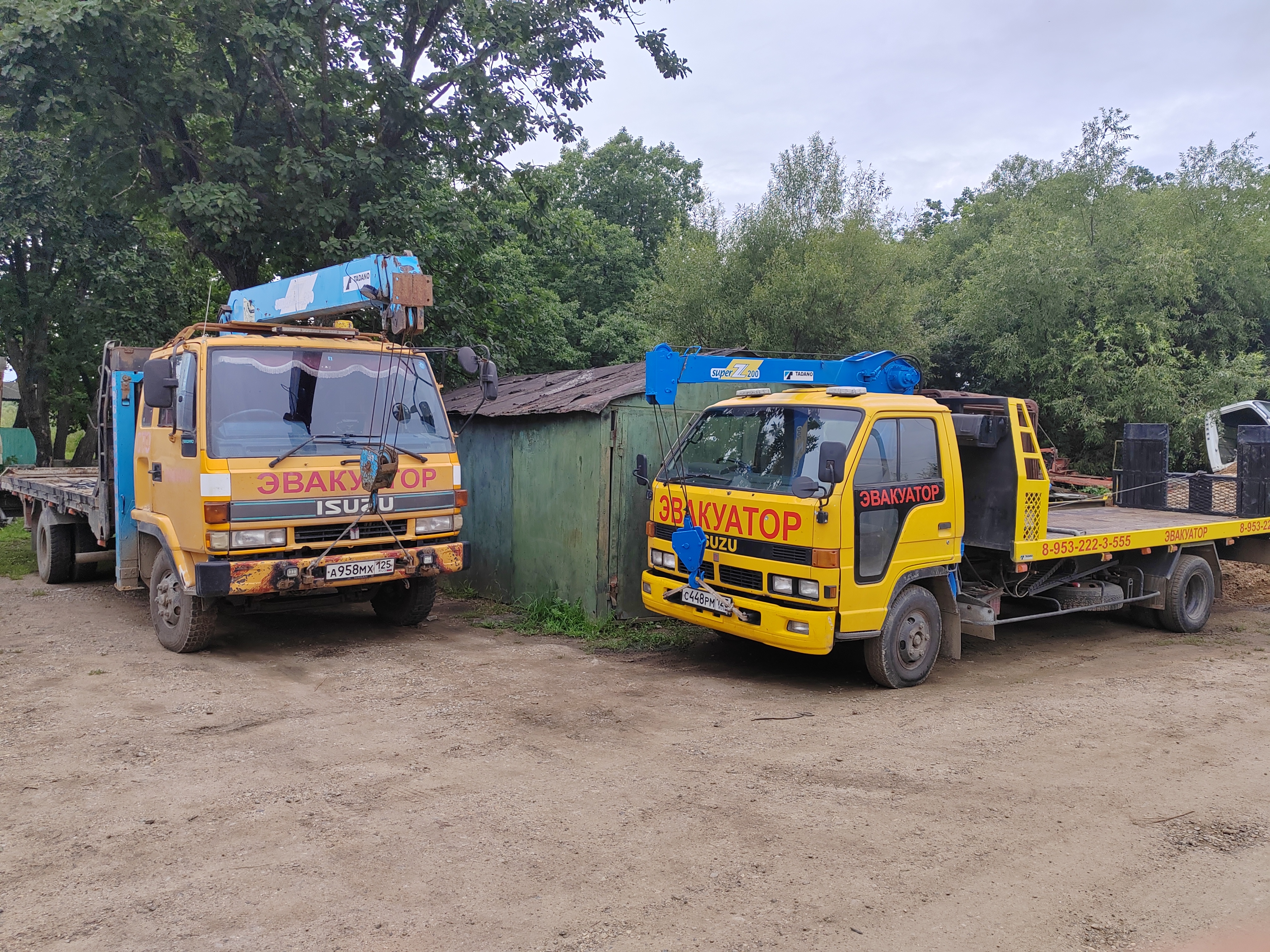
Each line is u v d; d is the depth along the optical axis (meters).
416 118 14.23
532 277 23.38
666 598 7.42
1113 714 6.14
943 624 7.46
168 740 5.37
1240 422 14.62
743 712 6.16
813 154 19.64
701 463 7.53
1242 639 8.98
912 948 3.18
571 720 5.89
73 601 10.12
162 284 20.42
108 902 3.46
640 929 3.27
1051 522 9.43
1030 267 15.66
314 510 7.19
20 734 5.46
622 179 34.38
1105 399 15.50
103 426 8.91
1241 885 3.68
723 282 19.16
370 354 7.93
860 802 4.50
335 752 5.19
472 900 3.48
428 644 8.16
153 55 12.23
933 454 7.10
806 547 6.41
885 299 17.62
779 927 3.30
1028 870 3.78
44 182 17.78
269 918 3.34
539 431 9.77
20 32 10.95
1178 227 17.02
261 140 13.73
